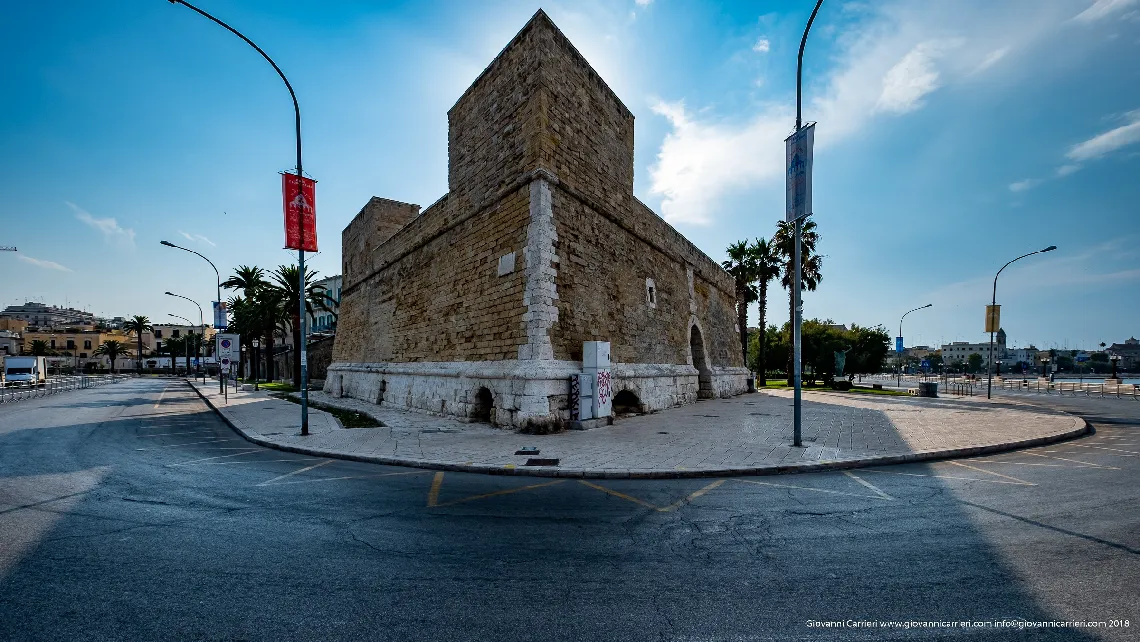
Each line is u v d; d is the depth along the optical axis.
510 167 14.41
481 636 3.16
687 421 14.60
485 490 7.01
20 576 4.08
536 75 13.66
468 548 4.71
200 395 29.09
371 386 21.66
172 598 3.69
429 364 17.30
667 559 4.42
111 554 4.58
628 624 3.30
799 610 3.48
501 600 3.64
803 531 5.18
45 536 5.07
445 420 14.56
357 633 3.19
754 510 5.97
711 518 5.66
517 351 13.19
